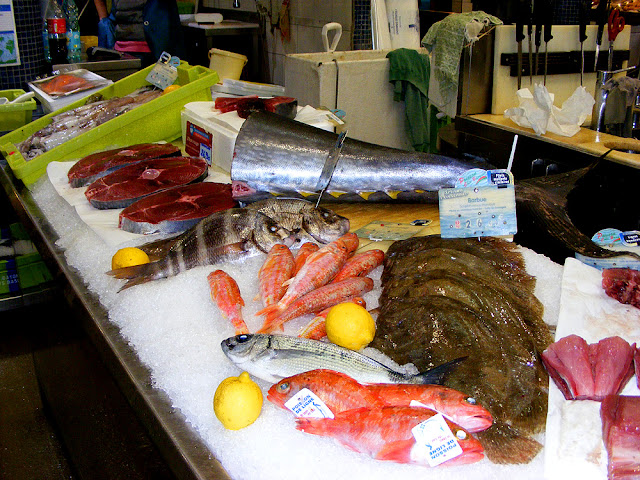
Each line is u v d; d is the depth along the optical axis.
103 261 2.12
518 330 1.52
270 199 2.16
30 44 4.54
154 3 5.23
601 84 3.38
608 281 1.72
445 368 1.36
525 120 3.41
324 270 1.78
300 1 6.88
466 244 1.90
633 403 1.27
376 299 1.79
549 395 1.35
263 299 1.75
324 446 1.27
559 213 2.12
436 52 3.99
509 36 3.64
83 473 2.52
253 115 2.58
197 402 1.41
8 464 2.95
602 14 3.31
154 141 3.34
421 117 4.59
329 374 1.32
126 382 1.55
